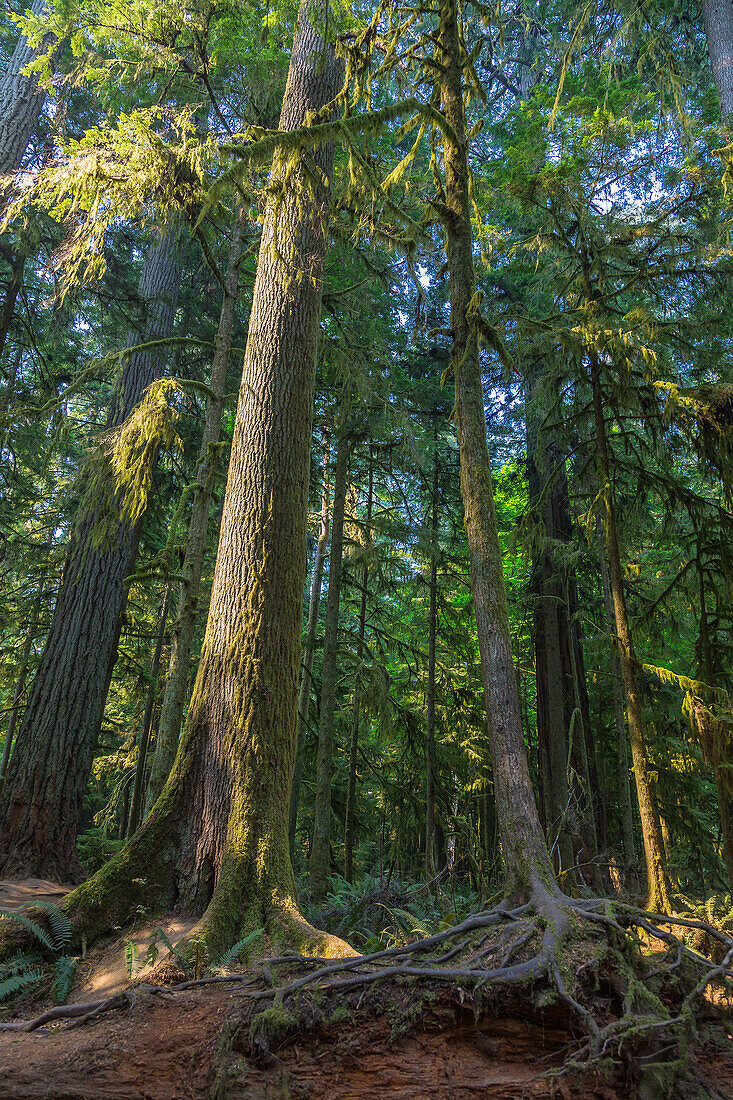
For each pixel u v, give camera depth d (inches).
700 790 355.3
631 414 292.8
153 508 438.3
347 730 534.6
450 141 215.6
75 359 497.4
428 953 133.6
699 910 175.9
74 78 336.5
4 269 462.0
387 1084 107.8
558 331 282.2
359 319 403.2
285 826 188.2
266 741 193.2
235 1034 113.9
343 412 404.8
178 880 181.9
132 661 510.3
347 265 371.2
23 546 479.8
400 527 439.8
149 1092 101.3
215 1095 101.3
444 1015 119.2
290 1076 107.7
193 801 191.6
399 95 275.7
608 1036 108.0
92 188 229.9
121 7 283.1
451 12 230.5
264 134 195.2
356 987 124.7
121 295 422.0
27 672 505.4
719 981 129.3
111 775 607.2
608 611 403.9
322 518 546.3
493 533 184.9
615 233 277.0
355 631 627.8
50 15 307.0
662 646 303.3
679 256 270.5
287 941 156.9
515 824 152.9
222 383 301.1
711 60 425.4
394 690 530.3
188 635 268.5
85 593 372.2
